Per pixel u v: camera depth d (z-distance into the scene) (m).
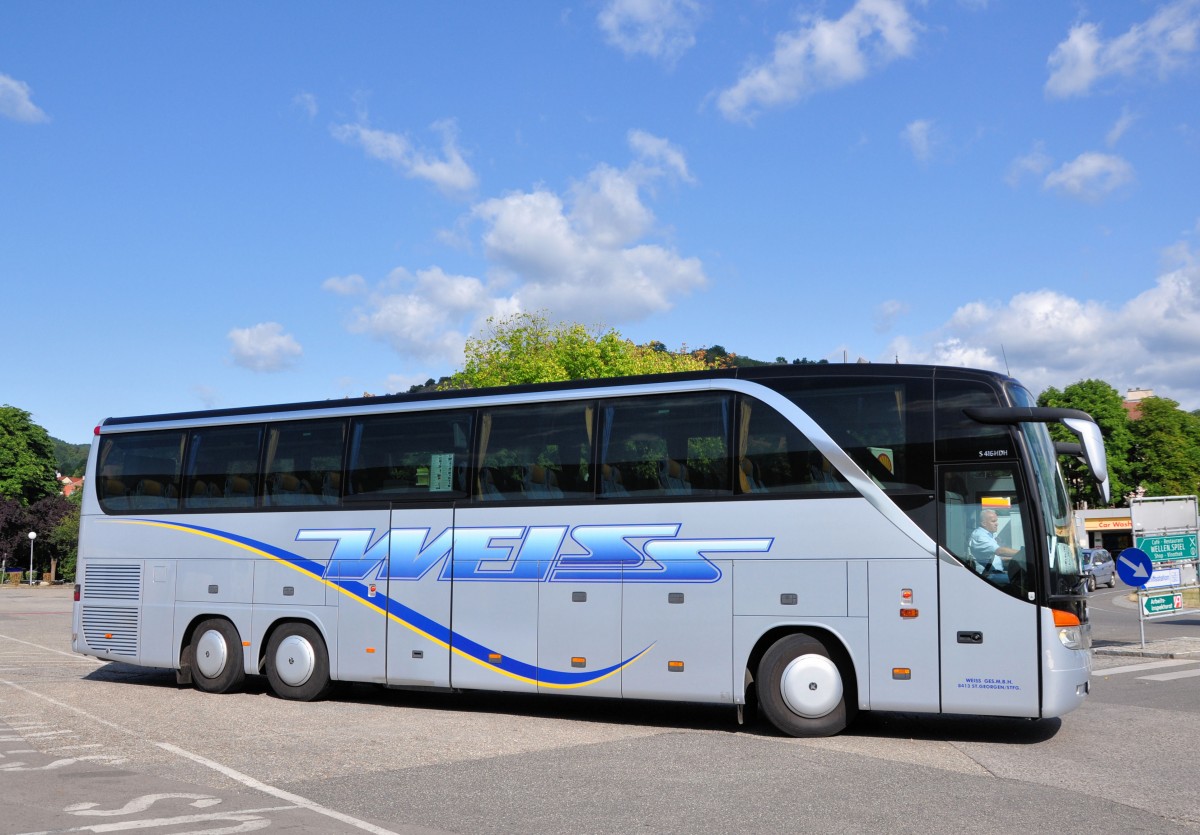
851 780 8.99
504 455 13.30
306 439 14.90
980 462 10.91
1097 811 7.86
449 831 7.23
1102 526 66.06
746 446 11.81
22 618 34.25
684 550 11.95
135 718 12.69
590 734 11.55
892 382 11.37
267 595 14.81
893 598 10.98
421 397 14.10
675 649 11.88
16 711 13.27
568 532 12.67
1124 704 13.61
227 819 7.50
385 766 9.59
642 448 12.39
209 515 15.48
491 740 11.12
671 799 8.24
